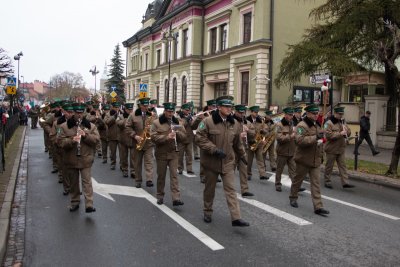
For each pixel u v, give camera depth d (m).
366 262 5.25
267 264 5.12
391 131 19.75
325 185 10.55
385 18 13.08
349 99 26.06
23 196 8.99
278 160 9.75
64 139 7.32
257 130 11.41
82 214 7.44
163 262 5.16
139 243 5.88
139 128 10.52
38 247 5.73
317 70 14.87
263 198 8.93
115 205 8.12
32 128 33.75
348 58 13.99
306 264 5.14
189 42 35.50
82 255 5.41
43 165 13.71
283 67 15.41
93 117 14.37
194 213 7.55
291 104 25.23
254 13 26.95
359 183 11.12
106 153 14.62
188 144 12.19
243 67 28.06
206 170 6.80
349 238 6.21
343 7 14.32
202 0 34.44
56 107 12.20
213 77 32.75
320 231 6.55
